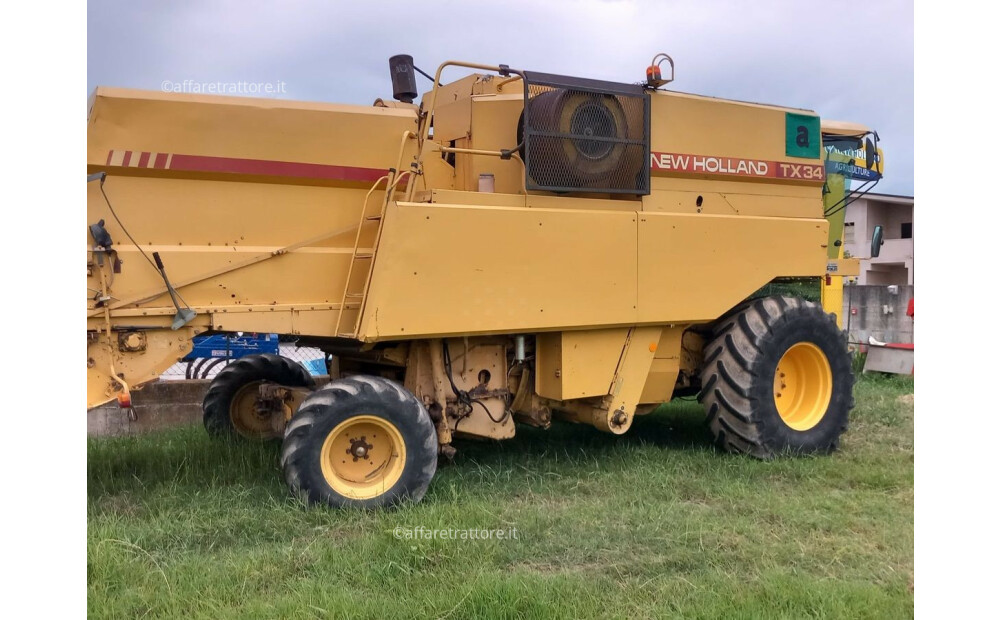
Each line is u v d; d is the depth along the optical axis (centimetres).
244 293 464
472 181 519
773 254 588
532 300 491
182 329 452
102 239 426
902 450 606
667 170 550
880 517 443
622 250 522
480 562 369
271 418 612
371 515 435
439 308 461
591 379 532
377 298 445
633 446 606
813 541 409
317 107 477
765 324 573
